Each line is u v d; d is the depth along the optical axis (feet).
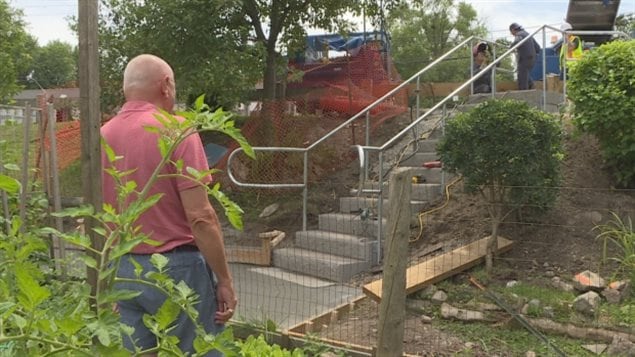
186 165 9.11
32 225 16.44
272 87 40.04
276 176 34.40
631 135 21.75
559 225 21.79
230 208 7.11
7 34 51.60
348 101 37.63
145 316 6.26
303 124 36.19
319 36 47.24
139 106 9.90
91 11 7.66
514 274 20.02
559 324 16.17
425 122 37.22
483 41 38.68
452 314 17.62
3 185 5.77
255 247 28.45
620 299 17.54
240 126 38.27
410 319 17.87
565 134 25.09
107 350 5.26
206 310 9.73
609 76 21.97
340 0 39.58
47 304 6.44
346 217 27.48
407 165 31.45
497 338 16.29
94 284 7.28
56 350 5.15
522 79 37.52
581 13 41.78
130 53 36.14
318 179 34.06
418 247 23.97
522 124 20.16
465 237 23.35
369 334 17.17
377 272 24.29
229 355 6.19
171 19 34.06
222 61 34.88
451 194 26.32
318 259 24.90
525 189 20.27
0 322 5.04
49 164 20.40
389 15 44.16
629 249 19.06
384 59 45.24
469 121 20.89
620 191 22.68
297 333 16.66
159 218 9.41
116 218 6.40
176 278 9.41
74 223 20.62
